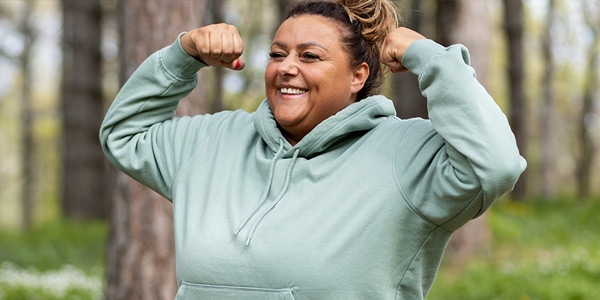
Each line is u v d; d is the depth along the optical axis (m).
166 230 4.40
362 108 2.02
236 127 2.25
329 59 1.99
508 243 8.98
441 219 1.87
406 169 1.91
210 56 2.13
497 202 12.68
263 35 17.56
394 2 2.24
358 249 1.87
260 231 1.92
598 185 39.00
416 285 1.98
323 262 1.86
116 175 4.48
